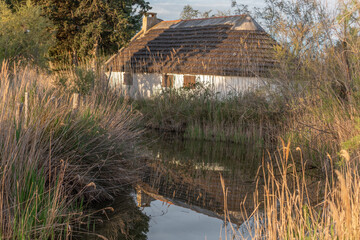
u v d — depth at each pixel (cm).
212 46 2148
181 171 915
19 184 503
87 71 1395
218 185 788
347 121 845
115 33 2181
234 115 1441
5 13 1662
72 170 617
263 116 1320
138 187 757
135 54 2434
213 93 1627
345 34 907
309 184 752
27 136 525
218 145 1311
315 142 952
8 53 1499
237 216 589
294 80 1069
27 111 579
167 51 2338
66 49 2270
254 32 2114
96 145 706
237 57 1952
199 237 498
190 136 1462
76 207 582
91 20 2161
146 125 1620
